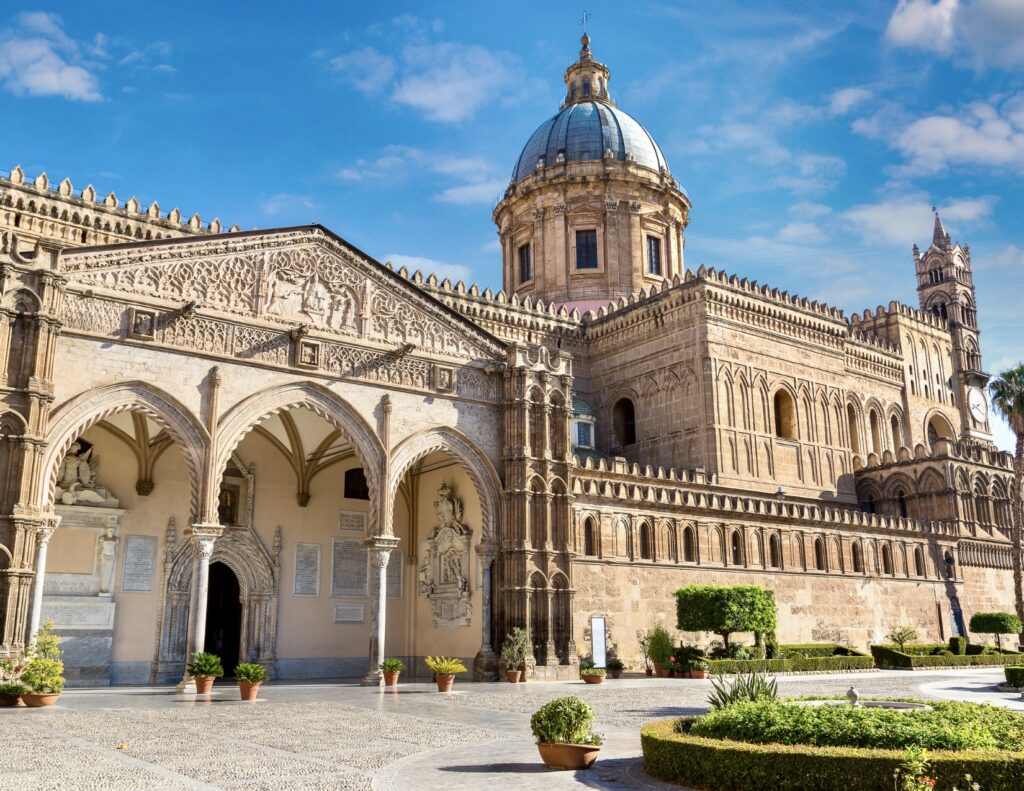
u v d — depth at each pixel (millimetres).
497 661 43156
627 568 50312
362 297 42438
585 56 90188
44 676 28609
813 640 59031
